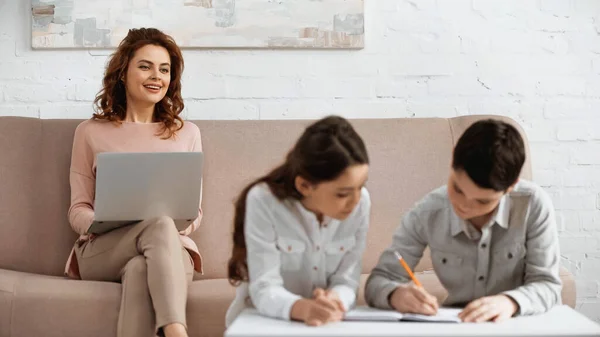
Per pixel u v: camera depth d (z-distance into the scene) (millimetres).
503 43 3211
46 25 3111
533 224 1840
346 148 1606
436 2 3201
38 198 2791
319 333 1430
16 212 2758
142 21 3125
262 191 1766
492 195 1646
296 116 3176
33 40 3111
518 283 1894
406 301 1674
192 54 3148
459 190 1686
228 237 2824
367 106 3189
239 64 3162
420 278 2482
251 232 1753
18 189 2777
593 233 3203
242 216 1821
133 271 2318
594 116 3213
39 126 2867
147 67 2820
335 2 3152
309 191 1688
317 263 1816
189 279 2586
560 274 2352
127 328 2279
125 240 2459
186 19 3125
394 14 3195
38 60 3139
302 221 1786
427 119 2957
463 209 1697
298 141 1686
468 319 1577
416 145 2902
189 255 2654
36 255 2756
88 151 2777
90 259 2568
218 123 2930
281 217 1767
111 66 2850
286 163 1758
